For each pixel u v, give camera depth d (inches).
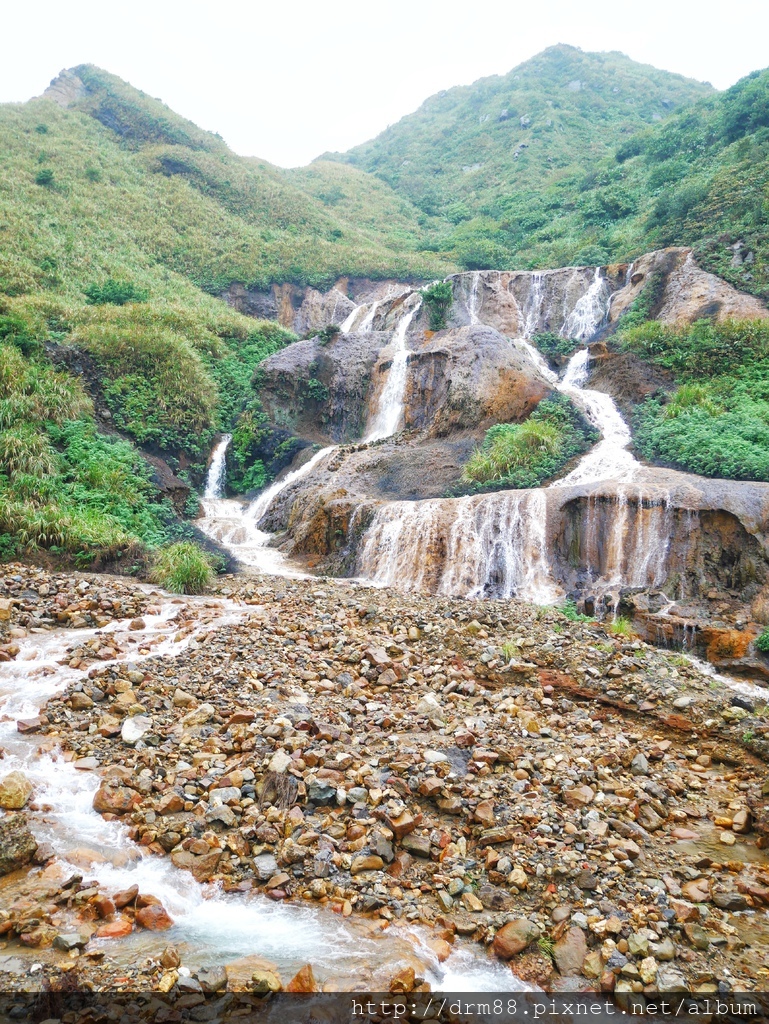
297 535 753.0
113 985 153.6
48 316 1014.4
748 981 174.1
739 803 273.9
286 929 182.7
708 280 1027.3
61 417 761.0
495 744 296.4
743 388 789.9
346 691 349.7
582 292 1235.9
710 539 522.9
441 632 447.5
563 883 209.0
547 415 808.3
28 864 197.6
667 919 195.0
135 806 229.8
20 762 254.1
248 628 436.8
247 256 1825.8
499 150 3016.7
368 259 1941.4
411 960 173.0
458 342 971.9
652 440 717.3
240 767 256.2
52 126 2098.9
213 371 1106.1
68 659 364.5
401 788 251.6
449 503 644.7
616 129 2999.5
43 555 566.3
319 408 1076.5
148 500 745.6
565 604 534.6
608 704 364.2
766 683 422.9
